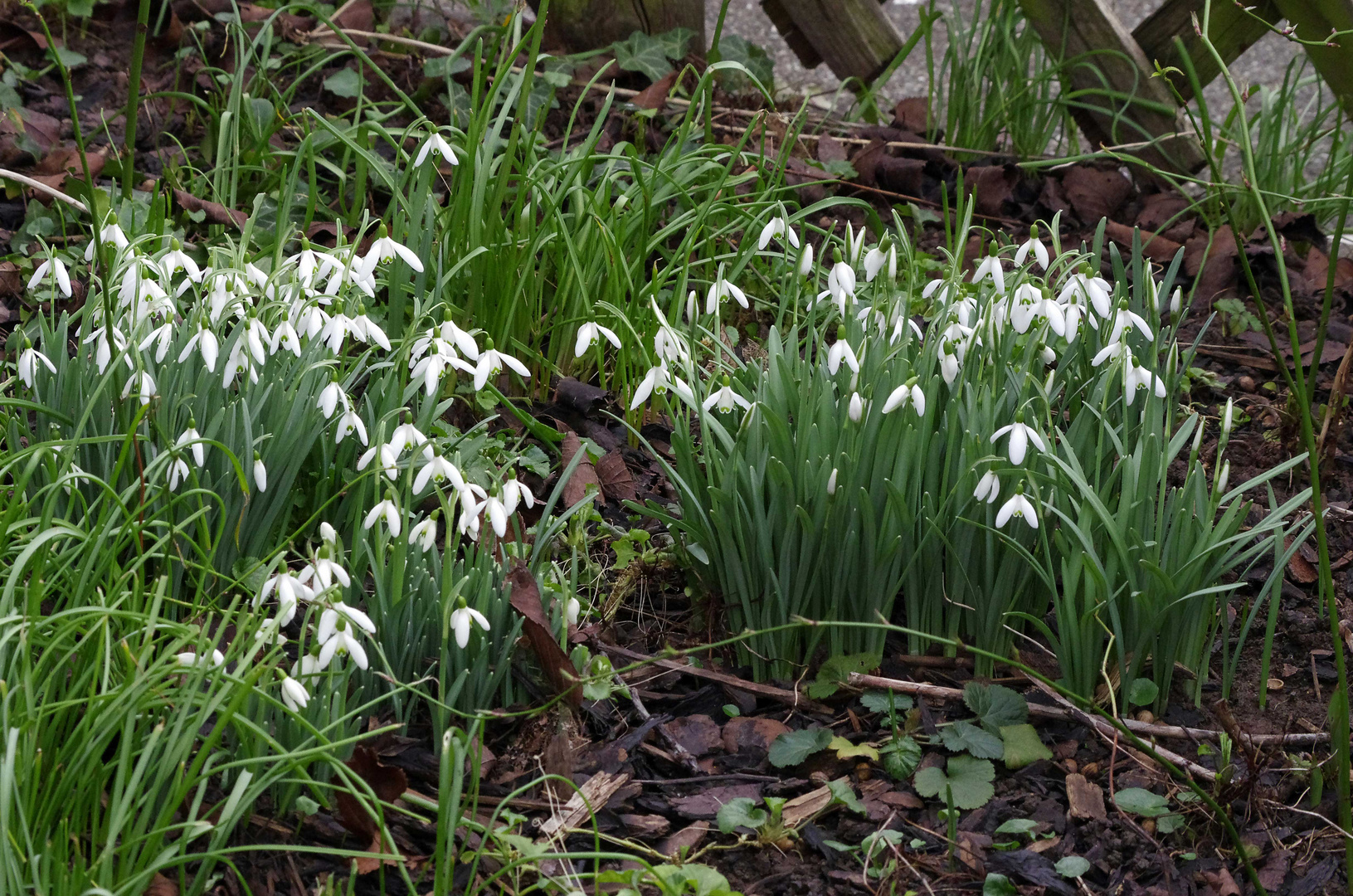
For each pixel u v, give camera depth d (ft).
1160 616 7.63
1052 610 8.61
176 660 6.12
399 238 10.44
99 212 11.82
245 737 6.40
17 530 7.23
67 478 6.74
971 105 15.90
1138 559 7.63
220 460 7.73
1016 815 7.23
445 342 7.93
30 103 13.71
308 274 8.17
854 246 8.69
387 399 8.17
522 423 10.37
